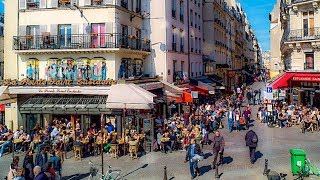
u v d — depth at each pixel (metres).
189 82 35.34
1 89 22.39
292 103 33.44
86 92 21.67
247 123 26.64
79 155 17.89
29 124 23.16
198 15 42.03
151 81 26.56
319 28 28.52
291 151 14.51
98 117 22.83
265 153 18.34
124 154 18.81
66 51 23.28
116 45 22.97
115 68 23.19
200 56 42.25
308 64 30.09
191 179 14.26
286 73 31.28
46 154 14.28
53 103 22.25
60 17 23.98
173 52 31.11
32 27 24.64
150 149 19.86
